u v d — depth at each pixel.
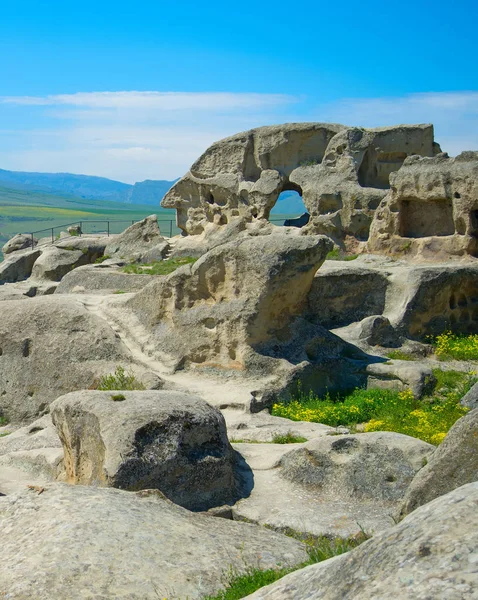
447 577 3.65
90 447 9.57
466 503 4.07
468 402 14.49
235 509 9.13
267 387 15.52
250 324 16.14
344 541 7.85
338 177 30.39
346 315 19.86
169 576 6.39
